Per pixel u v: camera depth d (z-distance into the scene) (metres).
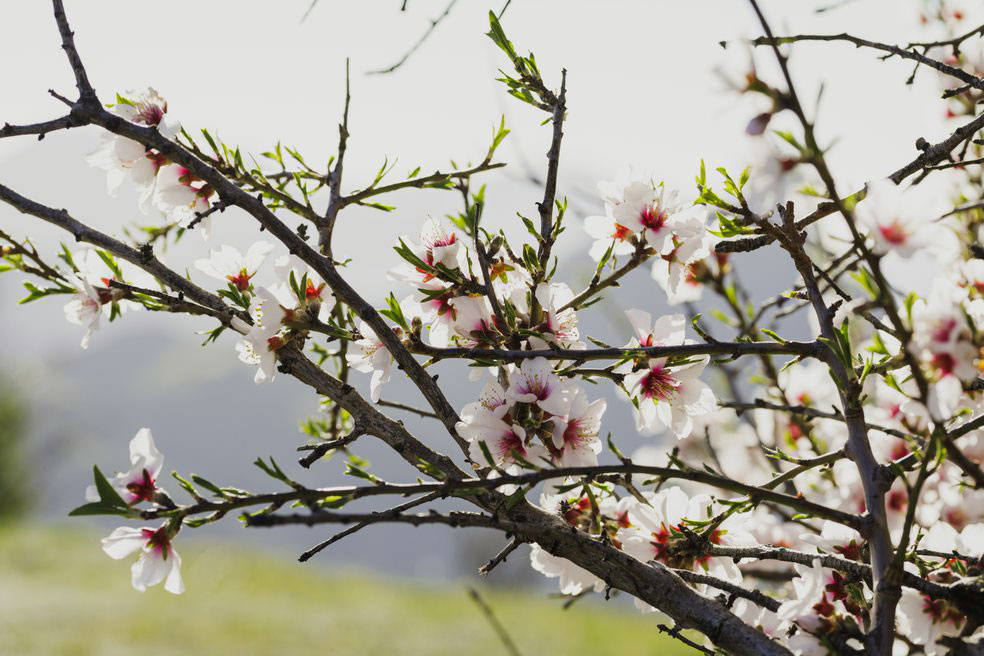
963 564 1.38
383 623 10.59
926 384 1.05
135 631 9.45
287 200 1.65
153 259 1.55
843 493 1.70
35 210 1.49
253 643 9.47
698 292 2.14
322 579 13.05
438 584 13.27
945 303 1.11
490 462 1.19
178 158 1.39
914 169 1.42
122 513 1.18
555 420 1.42
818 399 2.21
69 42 1.40
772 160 1.09
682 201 1.60
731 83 1.06
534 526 1.18
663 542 1.54
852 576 1.32
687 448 2.42
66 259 1.70
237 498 1.19
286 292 1.55
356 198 1.70
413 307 1.58
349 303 1.37
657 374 1.54
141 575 1.32
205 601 11.11
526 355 1.36
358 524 1.13
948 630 1.24
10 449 18.11
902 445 1.66
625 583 1.30
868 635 1.17
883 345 1.31
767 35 1.02
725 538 1.63
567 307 1.57
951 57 2.16
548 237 1.51
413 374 1.38
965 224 1.93
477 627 10.62
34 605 10.01
